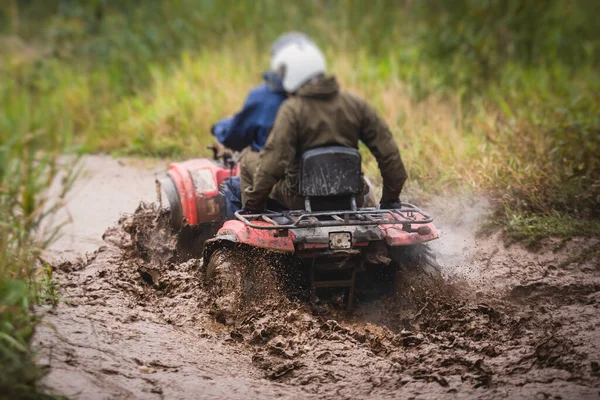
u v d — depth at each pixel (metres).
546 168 18.42
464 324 12.48
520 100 25.34
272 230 12.77
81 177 22.81
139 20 36.59
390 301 13.84
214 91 27.92
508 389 10.27
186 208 15.65
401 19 33.91
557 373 10.55
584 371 10.52
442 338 12.06
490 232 16.44
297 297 13.80
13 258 13.20
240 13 35.56
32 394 9.80
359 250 13.00
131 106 29.80
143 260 16.17
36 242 14.30
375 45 32.38
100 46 35.50
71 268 15.13
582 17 34.91
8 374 10.05
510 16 30.95
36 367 10.56
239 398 10.48
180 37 34.84
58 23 37.94
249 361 11.73
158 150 25.47
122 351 11.59
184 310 13.36
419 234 12.91
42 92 33.47
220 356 11.85
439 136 21.45
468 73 28.17
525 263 14.97
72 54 36.00
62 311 12.77
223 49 32.28
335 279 14.02
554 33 31.84
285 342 12.08
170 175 16.28
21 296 11.66
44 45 37.91
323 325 12.55
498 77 28.36
